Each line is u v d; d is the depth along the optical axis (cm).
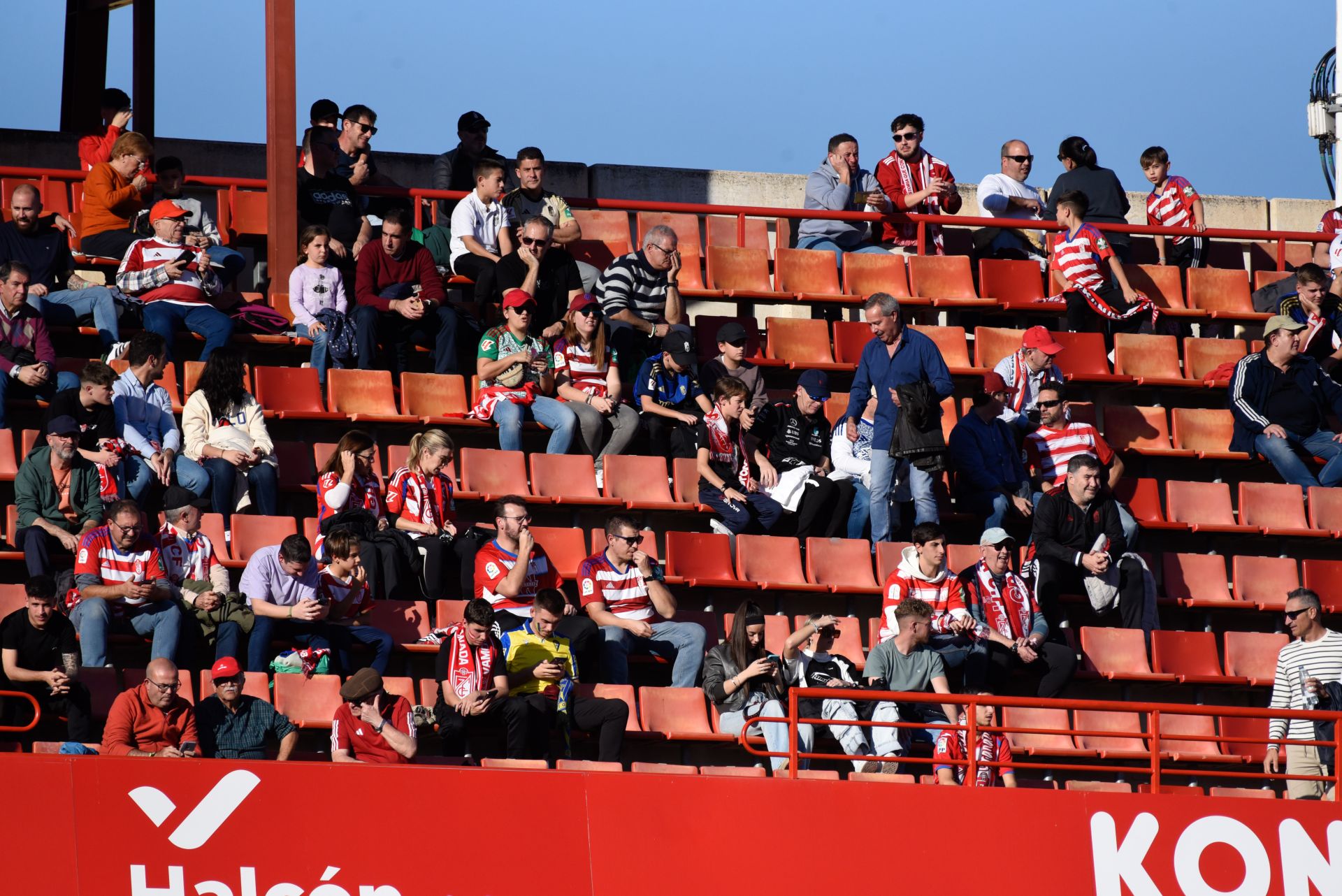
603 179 6431
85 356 4856
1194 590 5094
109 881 3225
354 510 4344
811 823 3550
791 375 5488
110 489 4134
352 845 3350
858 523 4888
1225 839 3772
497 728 3991
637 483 4872
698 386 5066
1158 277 6091
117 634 3900
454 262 5403
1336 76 6544
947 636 4378
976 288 6162
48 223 5053
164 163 5338
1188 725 4756
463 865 3384
